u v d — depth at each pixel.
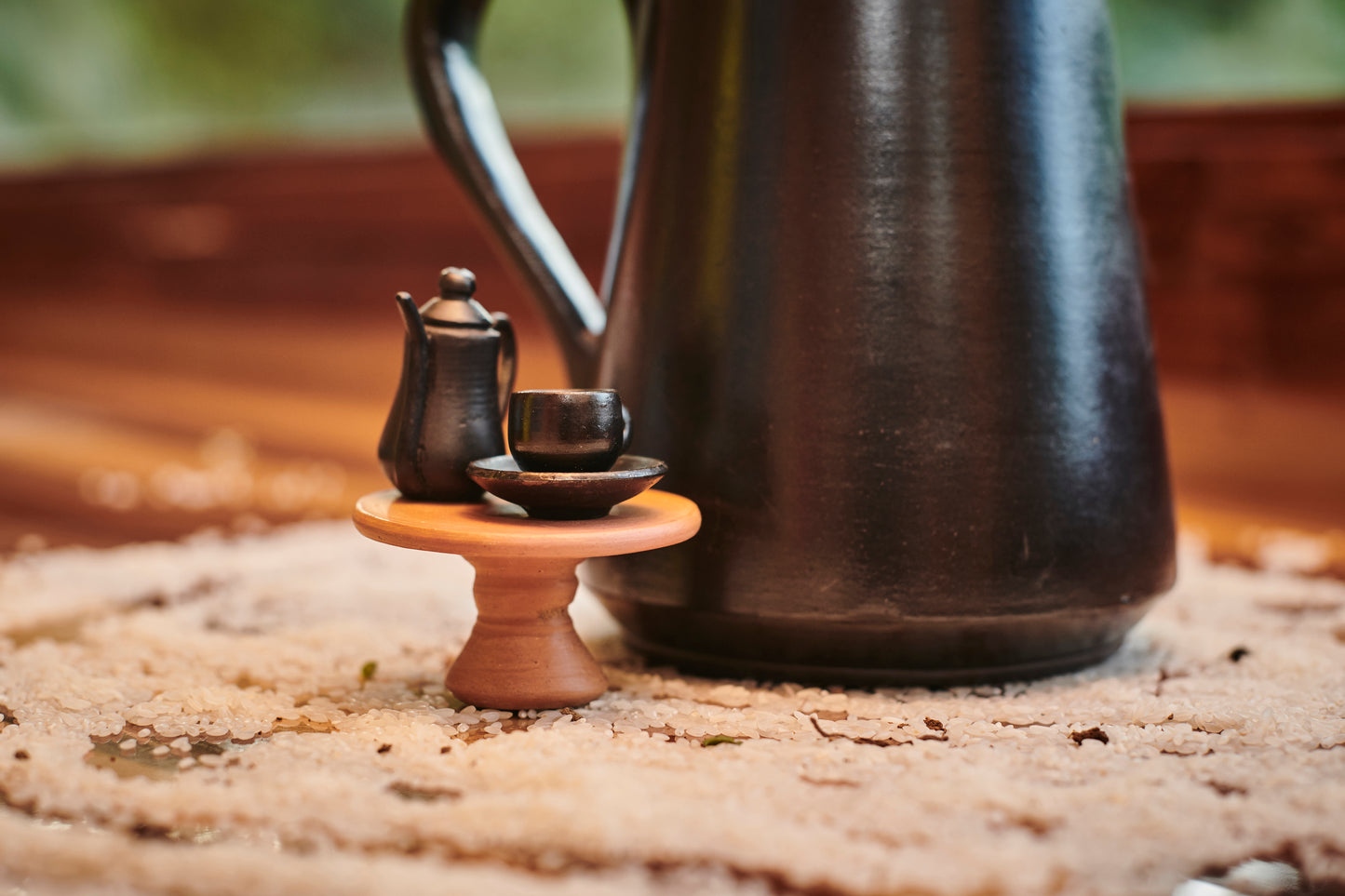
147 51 1.97
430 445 0.33
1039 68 0.34
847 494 0.33
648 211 0.36
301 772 0.29
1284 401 0.81
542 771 0.29
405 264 1.33
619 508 0.33
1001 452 0.33
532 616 0.33
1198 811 0.28
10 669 0.36
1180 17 1.13
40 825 0.27
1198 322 0.84
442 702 0.34
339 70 1.88
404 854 0.27
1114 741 0.31
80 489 0.69
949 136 0.33
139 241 1.55
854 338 0.33
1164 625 0.40
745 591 0.34
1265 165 0.80
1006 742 0.31
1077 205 0.34
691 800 0.28
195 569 0.47
